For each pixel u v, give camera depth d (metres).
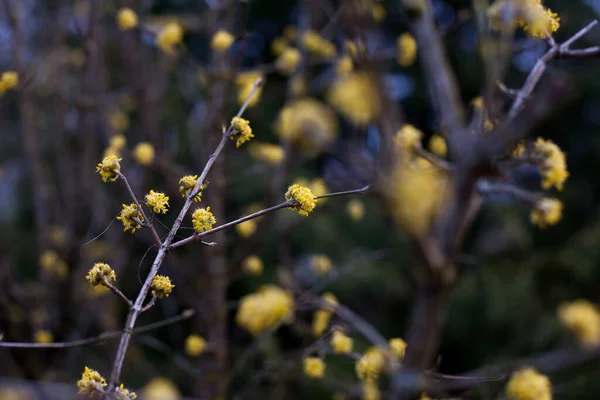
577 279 4.30
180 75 3.73
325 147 1.01
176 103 4.05
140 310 0.98
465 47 4.81
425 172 1.16
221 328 2.48
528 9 1.22
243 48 2.11
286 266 2.89
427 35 1.14
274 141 4.05
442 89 1.13
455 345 4.84
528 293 4.36
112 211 3.29
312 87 2.83
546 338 3.85
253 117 3.62
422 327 1.19
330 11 2.81
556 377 3.18
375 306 5.06
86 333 3.47
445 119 1.13
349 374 3.83
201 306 2.50
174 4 4.50
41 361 2.92
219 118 2.30
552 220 1.51
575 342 1.85
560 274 4.37
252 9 5.23
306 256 4.52
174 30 2.25
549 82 0.96
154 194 1.07
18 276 4.30
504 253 4.73
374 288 4.62
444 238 1.15
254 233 2.64
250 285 4.38
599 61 4.71
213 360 2.44
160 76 3.26
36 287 3.25
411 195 0.99
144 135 2.69
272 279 4.35
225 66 2.42
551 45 1.26
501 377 1.23
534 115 0.98
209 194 2.39
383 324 4.95
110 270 0.99
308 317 3.04
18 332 2.55
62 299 3.06
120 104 3.78
